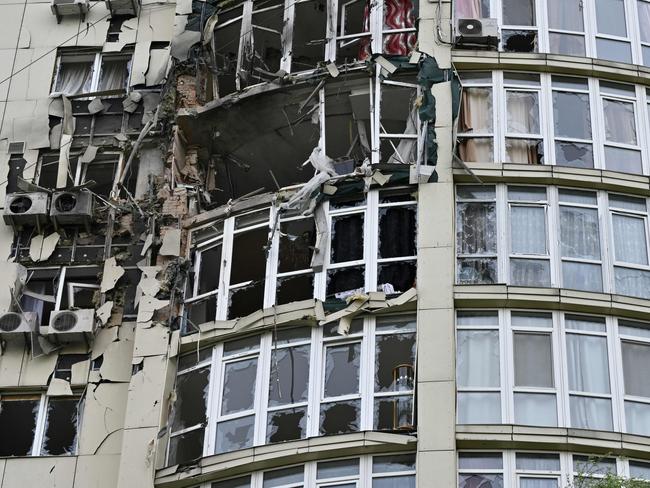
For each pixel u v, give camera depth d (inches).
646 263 2591.0
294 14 2923.2
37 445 2684.5
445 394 2374.5
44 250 2898.6
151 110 3085.6
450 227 2564.0
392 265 2556.6
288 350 2511.1
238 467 2396.7
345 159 2709.2
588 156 2691.9
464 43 2785.4
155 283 2723.9
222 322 2578.7
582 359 2452.0
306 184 2664.9
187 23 3068.4
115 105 3105.3
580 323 2486.5
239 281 2645.2
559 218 2603.3
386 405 2411.4
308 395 2454.5
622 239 2603.3
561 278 2541.8
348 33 2903.5
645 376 2454.5
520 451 2337.6
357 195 2645.2
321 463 2369.6
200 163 2945.4
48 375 2743.6
